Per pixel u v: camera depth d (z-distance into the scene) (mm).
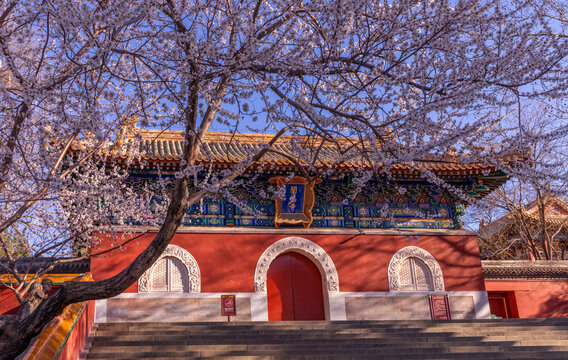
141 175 22500
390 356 15180
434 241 24547
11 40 9555
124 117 11023
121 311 21219
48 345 11250
